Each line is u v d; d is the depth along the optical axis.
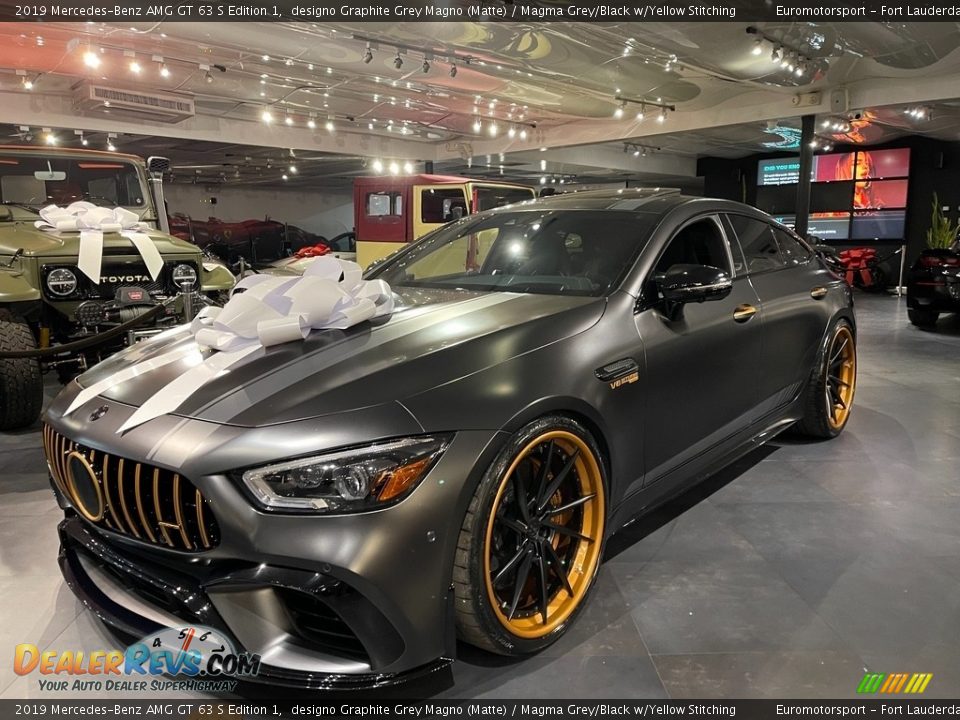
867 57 7.70
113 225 4.52
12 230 4.45
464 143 13.80
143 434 1.64
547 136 12.52
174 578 1.62
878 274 13.79
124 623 1.75
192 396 1.72
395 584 1.53
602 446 2.06
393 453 1.54
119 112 9.33
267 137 11.67
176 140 11.07
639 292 2.29
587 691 1.75
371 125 11.62
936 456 3.49
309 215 21.50
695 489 3.07
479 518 1.66
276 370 1.78
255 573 1.52
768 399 3.00
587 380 1.96
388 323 2.07
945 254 7.82
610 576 2.31
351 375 1.71
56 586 2.28
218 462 1.51
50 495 3.06
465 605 1.68
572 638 1.97
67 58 7.27
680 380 2.34
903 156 14.41
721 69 7.52
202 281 4.87
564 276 2.42
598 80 8.28
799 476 3.21
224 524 1.51
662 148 15.16
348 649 1.60
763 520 2.74
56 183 5.04
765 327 2.86
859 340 7.41
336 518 1.49
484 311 2.13
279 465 1.50
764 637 1.96
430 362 1.76
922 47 7.11
